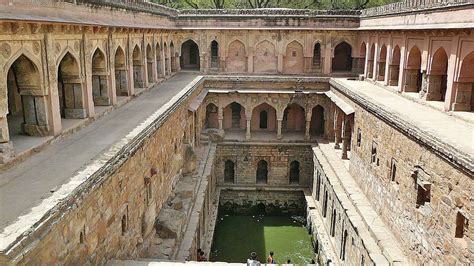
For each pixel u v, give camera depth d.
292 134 24.33
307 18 24.47
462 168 8.39
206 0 38.84
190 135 19.41
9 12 8.23
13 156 8.39
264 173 23.73
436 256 9.46
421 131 10.23
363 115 15.54
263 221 21.39
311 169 22.75
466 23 11.84
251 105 23.33
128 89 15.79
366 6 33.22
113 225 8.84
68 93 11.76
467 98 12.40
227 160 23.22
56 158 8.80
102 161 8.44
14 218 5.95
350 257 13.45
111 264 8.48
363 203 14.25
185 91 17.92
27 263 5.52
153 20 19.95
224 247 18.08
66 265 6.68
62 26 10.23
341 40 24.47
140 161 10.81
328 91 22.83
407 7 16.50
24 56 9.08
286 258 17.19
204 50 25.53
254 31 24.97
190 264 8.97
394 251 11.27
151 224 11.94
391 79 18.02
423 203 10.44
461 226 8.64
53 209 6.26
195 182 16.56
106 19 13.65
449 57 12.81
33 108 9.87
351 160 17.00
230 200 22.75
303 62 25.14
